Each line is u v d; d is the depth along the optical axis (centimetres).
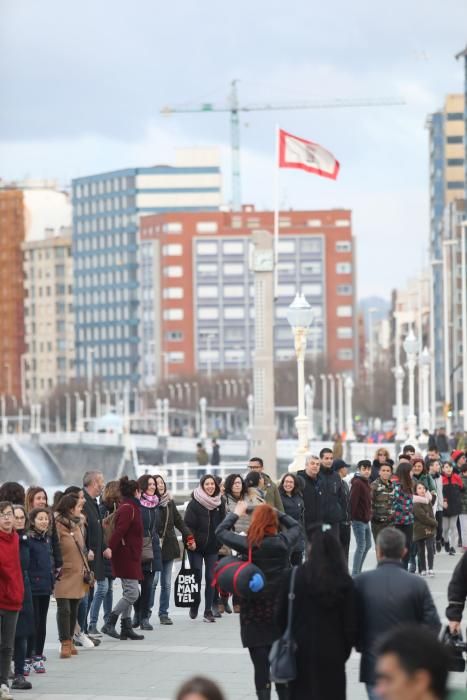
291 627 2227
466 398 15475
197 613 4256
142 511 3956
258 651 2703
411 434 11225
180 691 1391
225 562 2702
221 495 4178
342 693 2222
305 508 4469
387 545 2266
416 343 12050
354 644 2247
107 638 3859
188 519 4088
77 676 3275
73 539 3553
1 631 3062
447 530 5891
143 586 3994
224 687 3056
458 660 2252
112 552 3809
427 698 1376
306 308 6544
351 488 4800
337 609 2219
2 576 3048
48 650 3697
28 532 3372
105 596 3997
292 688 2239
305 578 2217
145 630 3997
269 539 2709
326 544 2228
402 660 1384
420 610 2222
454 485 5853
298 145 9000
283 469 16312
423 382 13575
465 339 15775
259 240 8944
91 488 3822
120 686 3133
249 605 2711
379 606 2214
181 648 3647
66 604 3531
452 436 14875
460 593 2431
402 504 4769
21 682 3128
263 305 8881
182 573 4088
